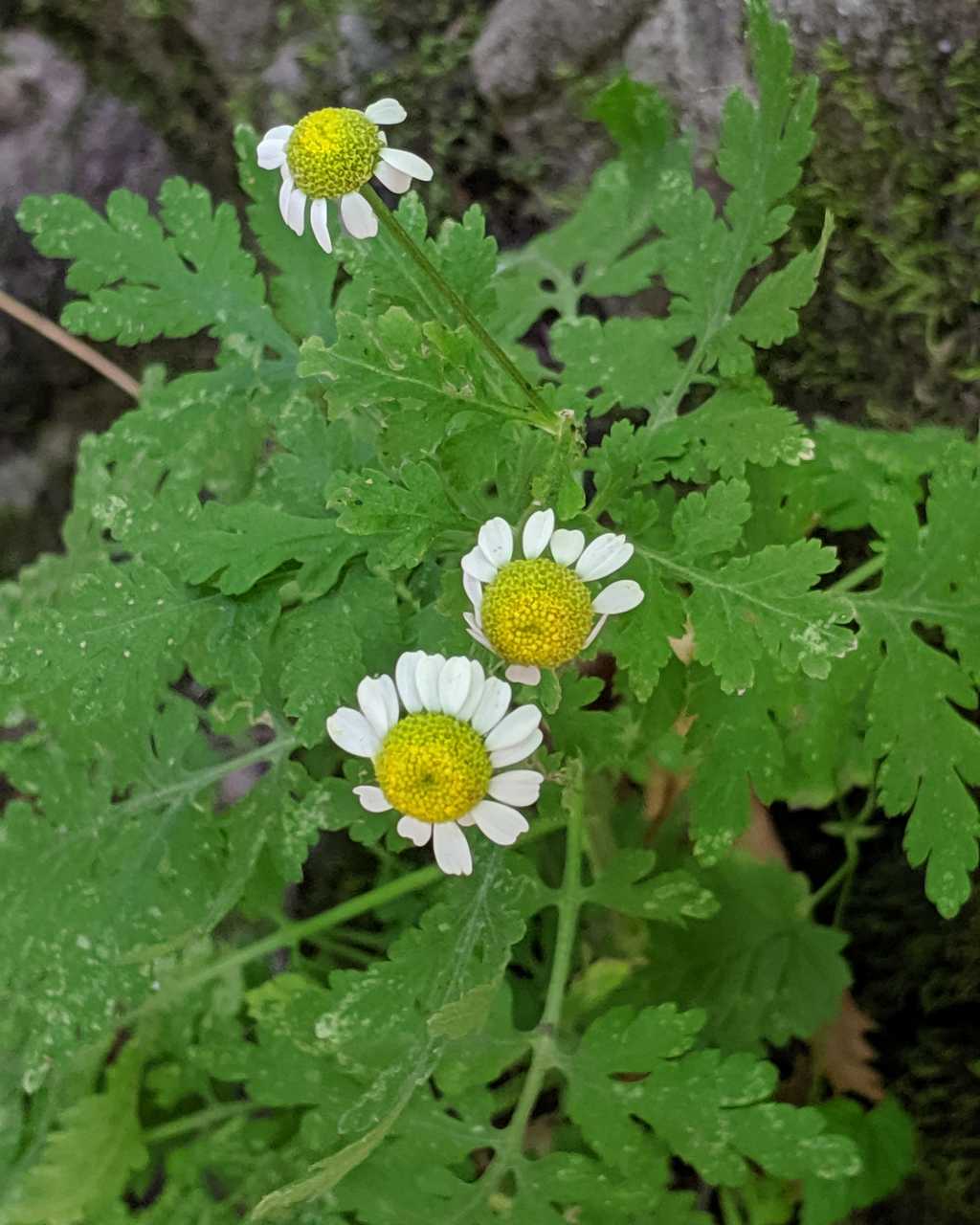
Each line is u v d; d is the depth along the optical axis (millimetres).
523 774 99
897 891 165
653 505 115
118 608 119
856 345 155
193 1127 157
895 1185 142
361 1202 125
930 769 116
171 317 131
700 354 125
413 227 118
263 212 132
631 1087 121
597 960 156
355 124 100
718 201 160
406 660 99
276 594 120
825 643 105
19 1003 128
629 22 163
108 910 129
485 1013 111
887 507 122
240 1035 154
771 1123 116
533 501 109
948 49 132
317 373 105
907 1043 162
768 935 150
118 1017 155
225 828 130
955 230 142
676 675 123
